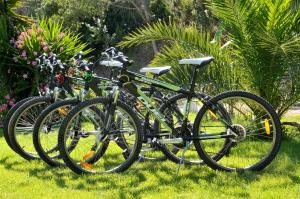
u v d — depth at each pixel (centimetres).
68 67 568
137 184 476
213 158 522
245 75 683
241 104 598
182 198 434
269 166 532
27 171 530
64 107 538
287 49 617
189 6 1770
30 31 937
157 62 707
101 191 457
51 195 446
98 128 512
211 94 680
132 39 741
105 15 2228
